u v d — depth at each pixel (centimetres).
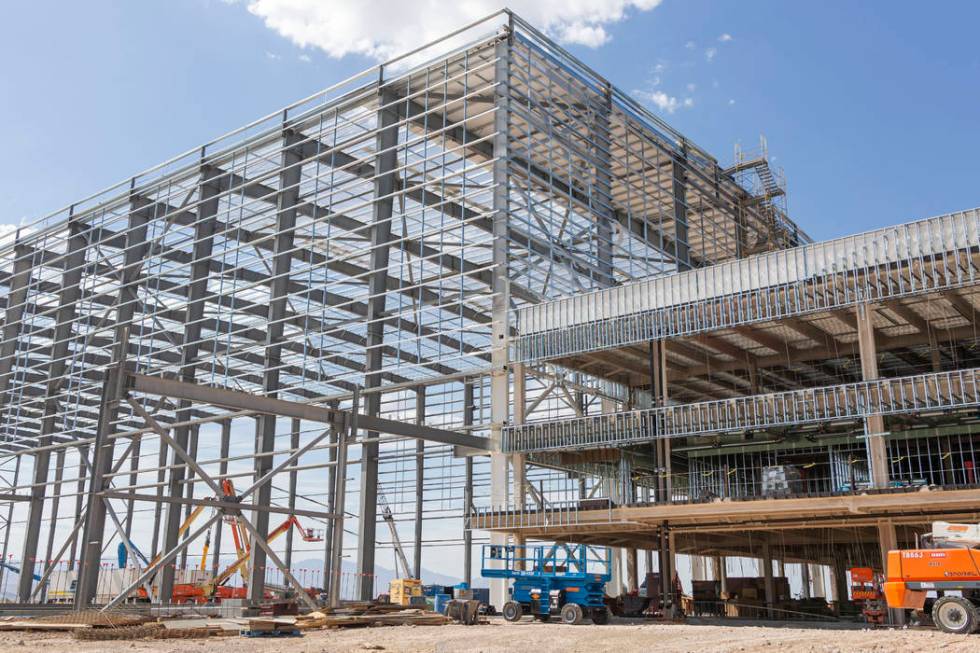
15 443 7062
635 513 3700
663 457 4000
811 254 3709
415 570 5788
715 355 4491
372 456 5216
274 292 5581
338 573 3697
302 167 5831
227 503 3447
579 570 3369
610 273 5522
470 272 4788
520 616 3353
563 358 4616
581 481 5431
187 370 5903
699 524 3800
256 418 5547
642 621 3572
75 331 6869
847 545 4925
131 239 6562
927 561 2516
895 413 3416
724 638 2336
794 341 4256
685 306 4025
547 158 5216
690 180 6519
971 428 3928
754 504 3384
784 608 4416
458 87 5309
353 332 5256
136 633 2525
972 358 4409
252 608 3834
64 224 7144
